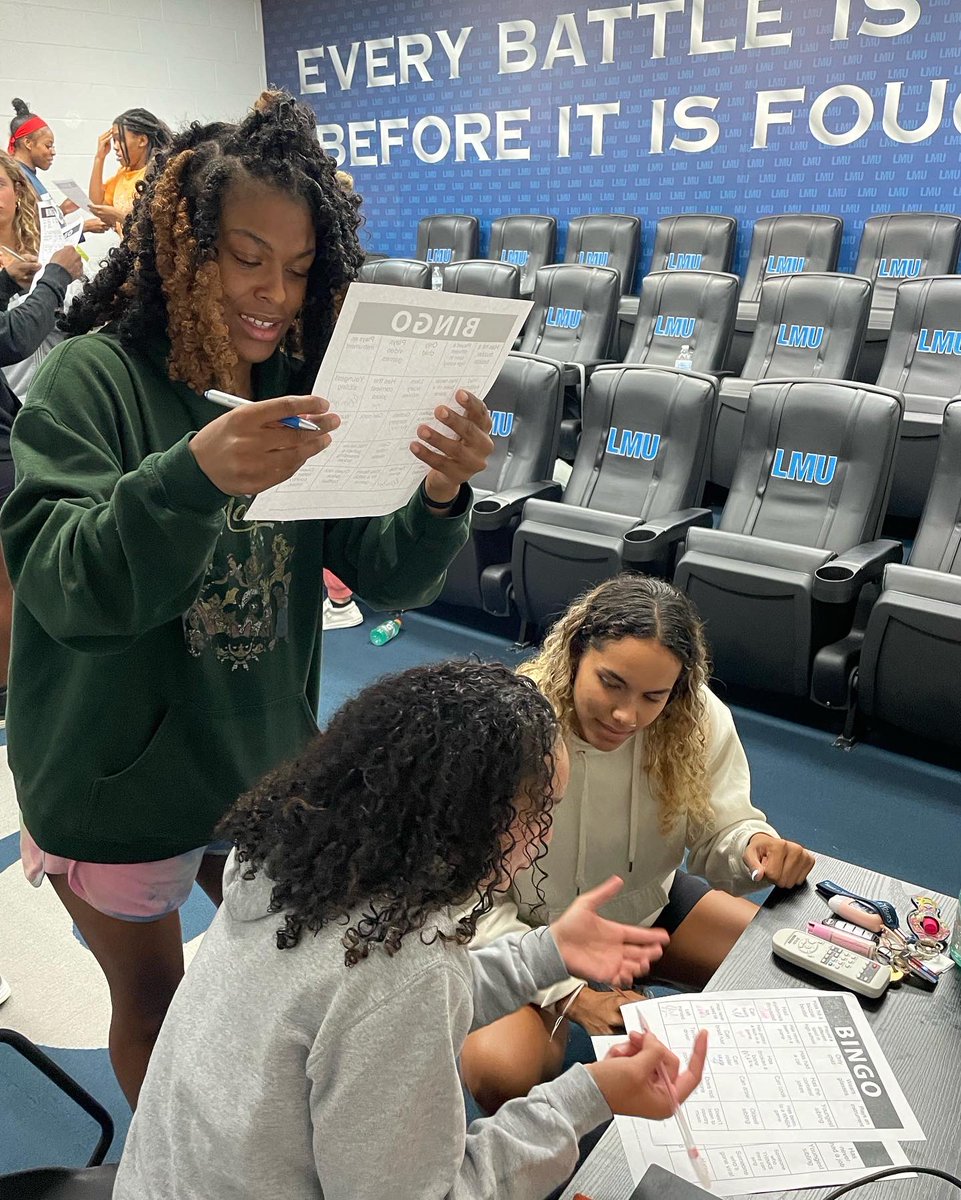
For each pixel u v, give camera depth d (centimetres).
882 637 269
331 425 89
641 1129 100
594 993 147
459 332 98
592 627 150
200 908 235
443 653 372
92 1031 198
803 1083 105
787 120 575
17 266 283
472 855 80
